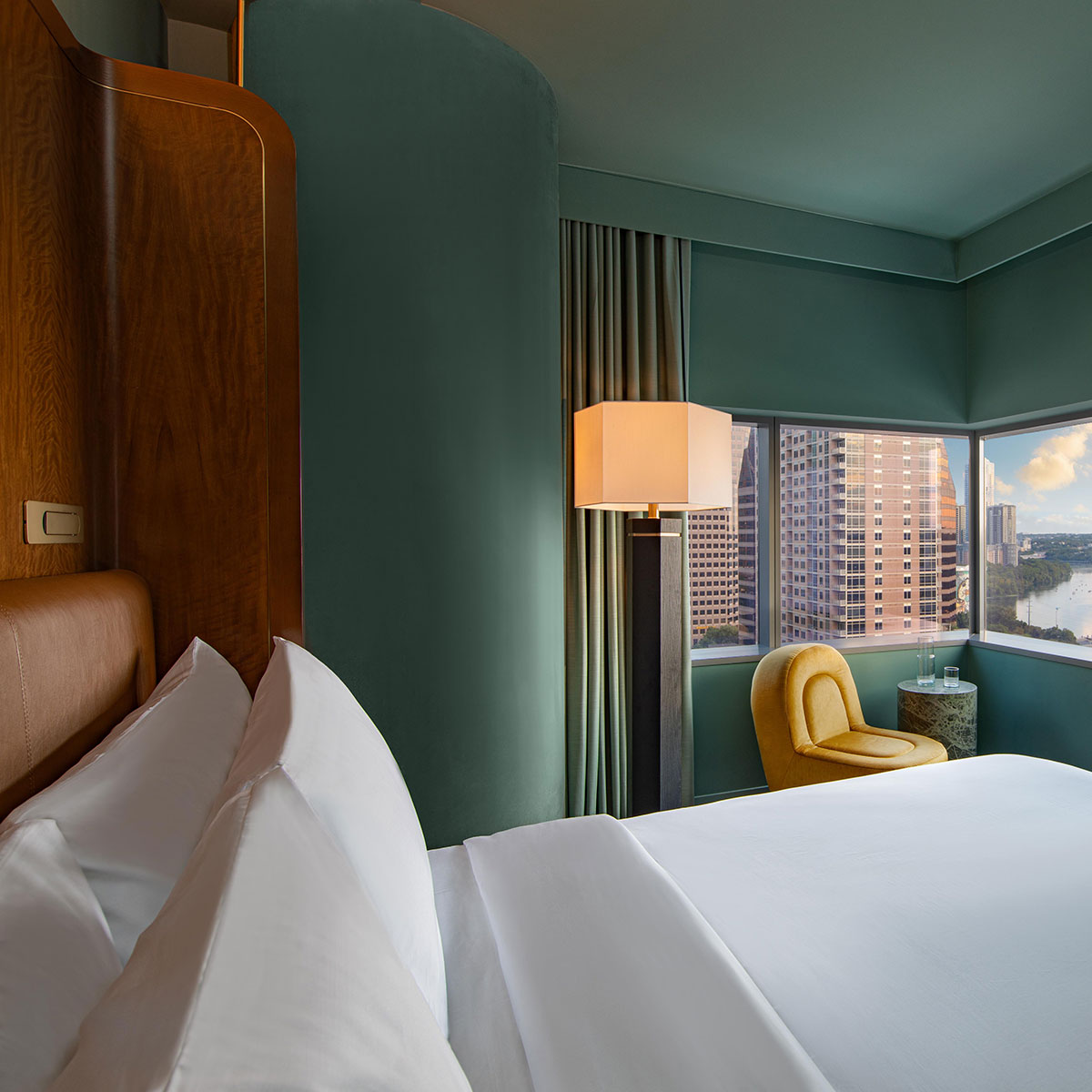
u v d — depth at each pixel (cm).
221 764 88
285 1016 44
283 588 135
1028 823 154
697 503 233
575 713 296
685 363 320
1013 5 205
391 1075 47
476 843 143
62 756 80
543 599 230
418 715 203
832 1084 81
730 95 249
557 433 238
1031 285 348
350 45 193
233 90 131
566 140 278
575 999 90
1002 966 103
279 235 134
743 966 103
